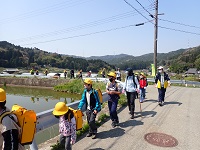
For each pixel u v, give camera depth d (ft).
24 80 121.29
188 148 18.75
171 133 22.36
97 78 95.76
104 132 22.11
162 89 34.81
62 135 15.37
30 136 9.94
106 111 30.01
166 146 19.02
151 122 25.90
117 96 23.41
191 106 35.32
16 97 83.51
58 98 80.89
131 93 27.07
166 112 30.89
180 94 48.85
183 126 24.71
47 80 115.24
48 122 18.40
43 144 18.38
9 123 8.66
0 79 128.47
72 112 15.11
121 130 22.79
